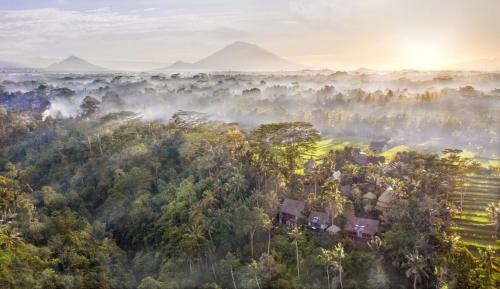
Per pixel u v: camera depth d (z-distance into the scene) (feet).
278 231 307.58
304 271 262.88
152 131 559.38
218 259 292.40
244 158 385.09
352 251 272.92
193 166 404.16
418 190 324.19
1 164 556.10
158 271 298.76
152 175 423.64
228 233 304.91
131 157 459.73
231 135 432.66
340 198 311.47
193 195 348.38
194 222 309.83
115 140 528.22
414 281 236.43
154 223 345.72
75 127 617.62
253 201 320.09
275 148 402.52
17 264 265.95
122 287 290.35
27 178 487.61
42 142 596.29
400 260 251.19
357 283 247.29
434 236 251.80
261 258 265.34
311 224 311.27
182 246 292.40
